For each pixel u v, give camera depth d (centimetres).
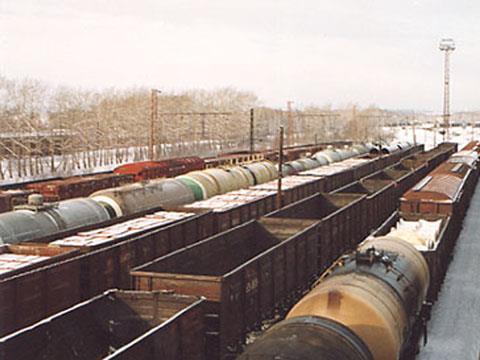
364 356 1038
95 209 2383
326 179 4359
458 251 3195
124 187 2795
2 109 7875
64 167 7512
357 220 2872
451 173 3697
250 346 1015
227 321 1396
